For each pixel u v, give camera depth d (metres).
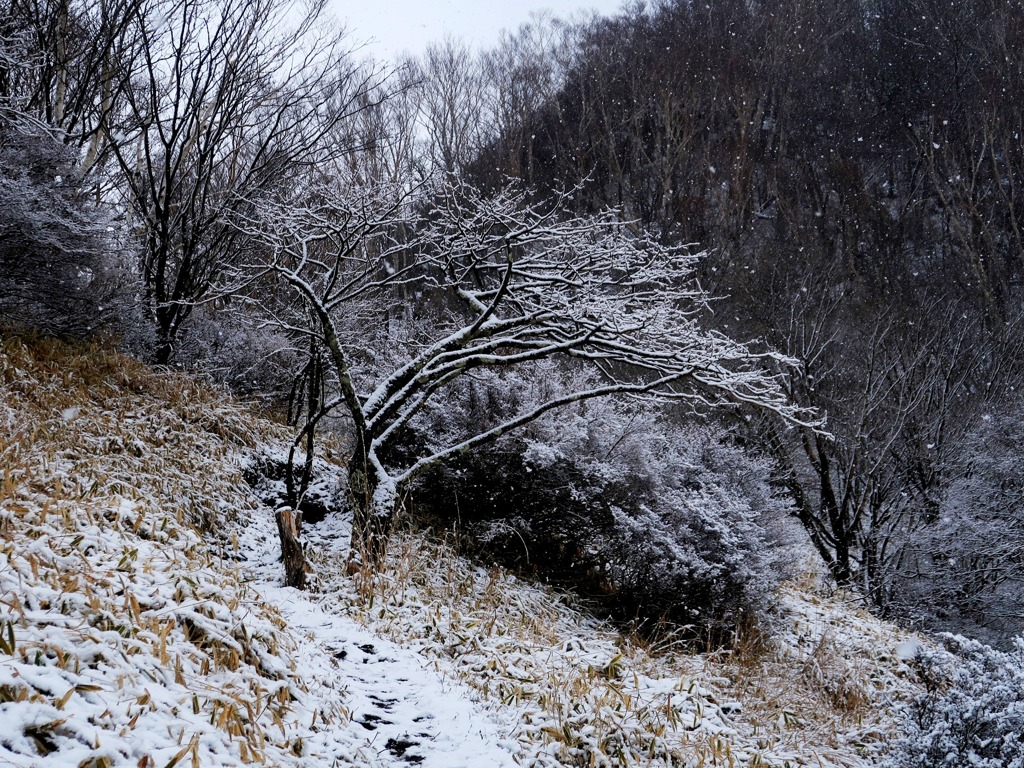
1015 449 17.36
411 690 5.07
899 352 18.84
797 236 24.12
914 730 5.80
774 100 31.09
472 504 9.47
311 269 13.38
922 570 17.14
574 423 9.49
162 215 11.66
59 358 9.45
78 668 3.35
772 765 5.51
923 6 32.12
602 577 9.23
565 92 31.64
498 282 10.38
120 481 7.21
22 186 8.51
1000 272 22.92
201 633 4.19
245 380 13.30
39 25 10.81
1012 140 26.89
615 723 5.18
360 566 7.37
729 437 15.40
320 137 13.10
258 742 3.59
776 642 8.97
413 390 8.17
